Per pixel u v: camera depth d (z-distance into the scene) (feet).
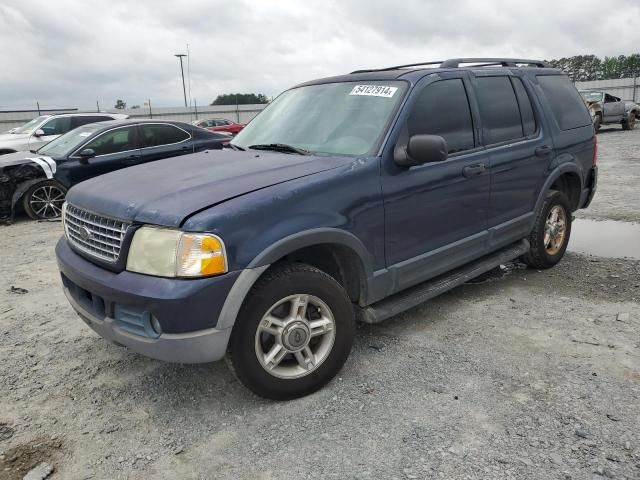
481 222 13.70
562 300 14.60
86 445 9.11
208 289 8.66
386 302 11.89
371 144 11.32
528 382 10.44
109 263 9.48
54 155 28.60
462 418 9.37
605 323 13.01
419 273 12.12
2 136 41.73
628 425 9.00
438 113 12.51
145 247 8.93
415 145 10.74
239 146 13.66
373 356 11.73
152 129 30.55
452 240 12.91
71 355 12.42
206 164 11.59
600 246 19.83
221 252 8.73
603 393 9.96
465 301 14.75
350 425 9.32
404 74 12.62
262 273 9.39
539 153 15.39
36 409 10.23
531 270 17.21
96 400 10.48
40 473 8.36
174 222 8.74
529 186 15.26
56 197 28.53
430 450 8.57
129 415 9.95
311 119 12.92
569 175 17.38
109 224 9.67
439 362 11.37
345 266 11.13
